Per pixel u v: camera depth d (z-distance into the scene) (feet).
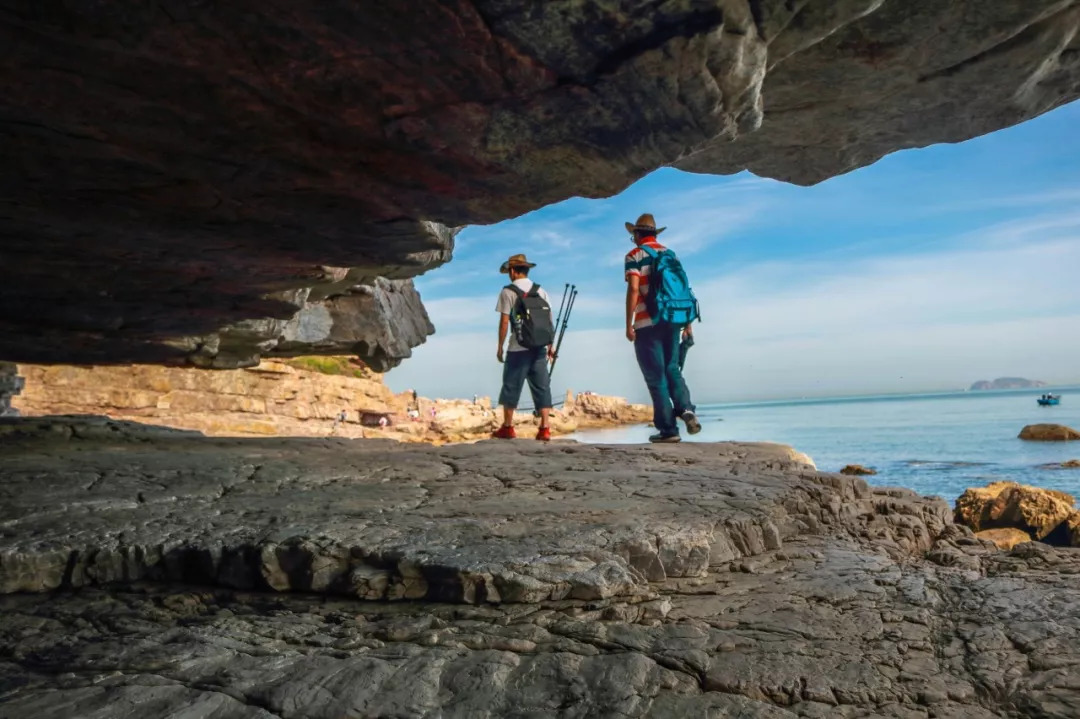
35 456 19.03
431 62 9.13
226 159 12.20
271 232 15.80
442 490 15.23
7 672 8.34
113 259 18.66
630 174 11.19
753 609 9.96
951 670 8.13
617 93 9.39
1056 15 9.92
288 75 9.63
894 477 68.23
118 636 9.46
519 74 9.20
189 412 93.81
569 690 7.65
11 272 20.11
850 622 9.41
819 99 11.80
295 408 105.91
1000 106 11.85
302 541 11.29
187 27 8.71
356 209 14.15
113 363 38.11
